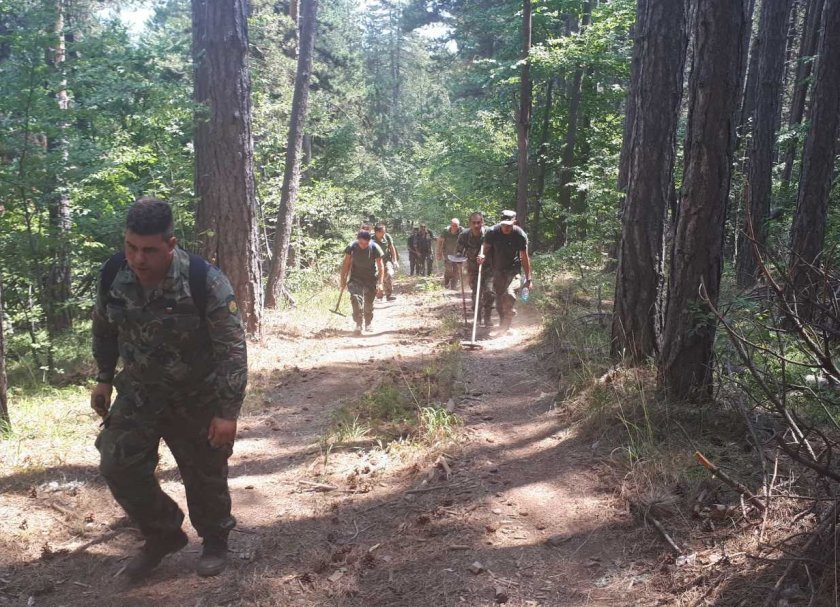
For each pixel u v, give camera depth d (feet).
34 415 18.63
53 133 24.97
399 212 116.57
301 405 21.15
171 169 33.19
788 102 68.13
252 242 29.86
